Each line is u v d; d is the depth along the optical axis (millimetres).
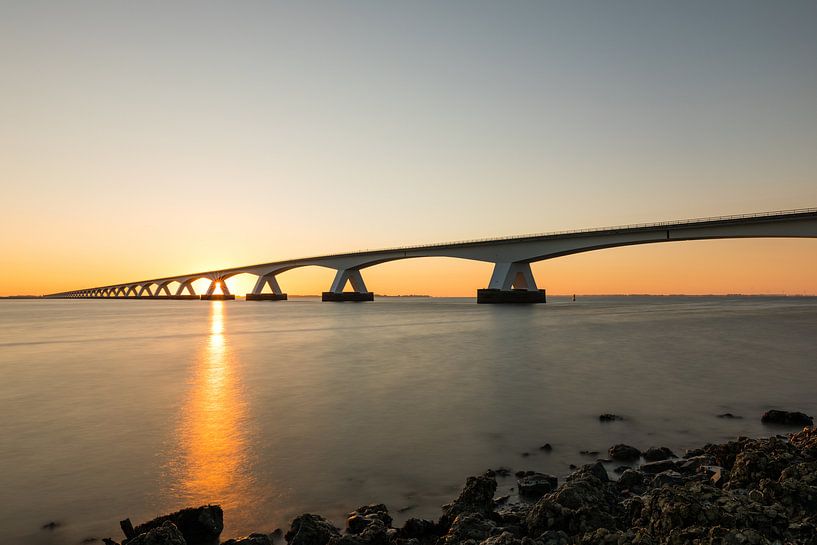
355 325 60594
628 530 7023
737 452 10148
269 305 168625
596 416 15133
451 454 11609
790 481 7711
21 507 8781
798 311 101375
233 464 10914
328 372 24062
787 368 24641
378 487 9688
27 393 19047
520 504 8820
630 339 40281
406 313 94062
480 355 30422
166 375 23328
